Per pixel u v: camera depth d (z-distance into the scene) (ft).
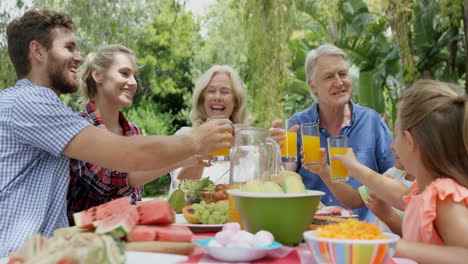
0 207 5.34
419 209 4.42
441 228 4.08
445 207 4.04
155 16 62.03
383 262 3.13
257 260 3.55
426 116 4.43
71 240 2.82
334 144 6.36
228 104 11.55
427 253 3.64
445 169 4.33
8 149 5.48
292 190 4.20
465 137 4.30
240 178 4.80
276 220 3.99
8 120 5.47
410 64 25.31
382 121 10.56
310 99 37.35
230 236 3.65
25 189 5.49
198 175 8.54
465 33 21.77
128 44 29.66
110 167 5.38
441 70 29.32
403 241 3.76
